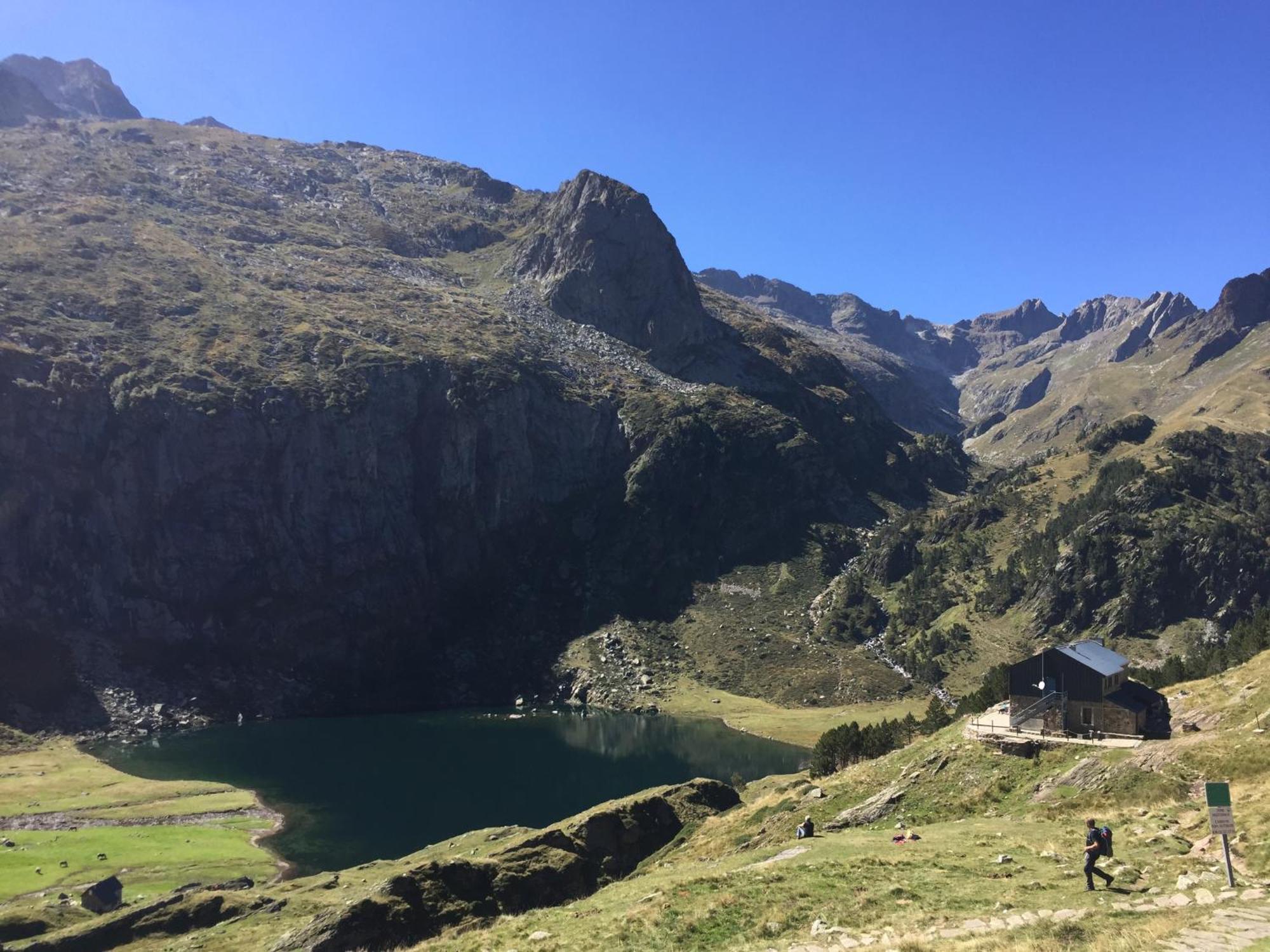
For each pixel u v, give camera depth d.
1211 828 30.20
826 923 32.31
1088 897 30.62
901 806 55.47
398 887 55.62
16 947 69.94
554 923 40.62
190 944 65.62
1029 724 60.19
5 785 132.88
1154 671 105.62
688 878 43.00
